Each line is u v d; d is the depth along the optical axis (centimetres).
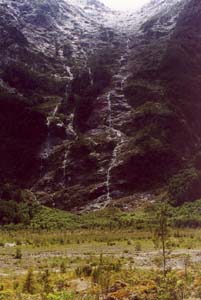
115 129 13388
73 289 3020
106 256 4909
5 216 8988
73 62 18400
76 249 5775
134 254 5112
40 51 18900
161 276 3164
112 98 14675
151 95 14262
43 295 2709
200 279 3103
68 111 14625
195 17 17862
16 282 3272
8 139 13175
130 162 11725
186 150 12562
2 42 18088
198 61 16038
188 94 14488
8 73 16075
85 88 15500
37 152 12962
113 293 2703
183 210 9419
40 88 15988
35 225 8762
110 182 11419
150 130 12712
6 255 5188
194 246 5725
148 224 8444
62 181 11969
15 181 12144
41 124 13588
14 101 13975
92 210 10644
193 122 13812
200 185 10531
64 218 9488
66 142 13238
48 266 4256
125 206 10500
